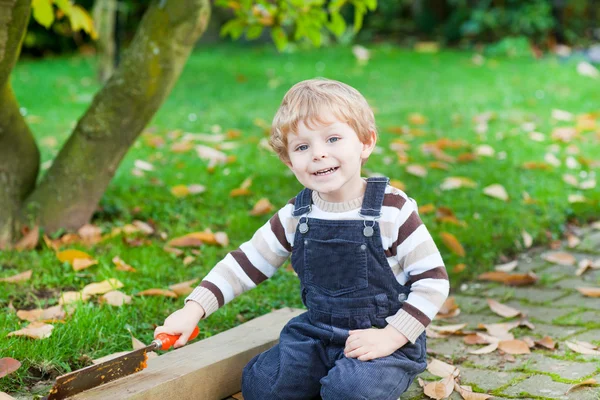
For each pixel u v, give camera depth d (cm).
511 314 304
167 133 582
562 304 316
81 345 259
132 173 465
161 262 342
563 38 1071
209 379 232
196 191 436
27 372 243
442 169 488
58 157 371
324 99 212
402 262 217
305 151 215
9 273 321
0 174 355
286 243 230
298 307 307
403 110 675
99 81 803
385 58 1002
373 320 217
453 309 309
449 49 1095
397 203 217
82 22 386
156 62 358
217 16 1160
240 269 230
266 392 221
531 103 686
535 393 241
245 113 670
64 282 317
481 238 374
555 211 417
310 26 395
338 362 211
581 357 264
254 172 480
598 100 702
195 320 221
